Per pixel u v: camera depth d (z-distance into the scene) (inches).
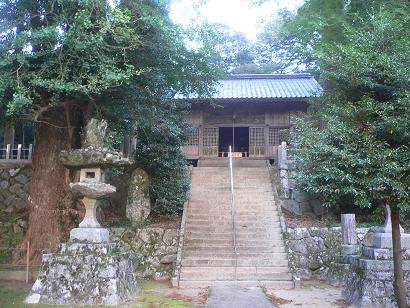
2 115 356.5
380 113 198.4
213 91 448.8
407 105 191.2
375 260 265.7
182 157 506.3
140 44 343.3
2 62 292.4
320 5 486.0
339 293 323.6
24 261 374.6
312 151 208.5
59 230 366.9
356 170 197.2
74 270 272.1
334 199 207.2
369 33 231.1
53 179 373.7
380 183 188.1
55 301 264.4
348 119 212.7
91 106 374.9
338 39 453.1
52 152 377.1
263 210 474.0
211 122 756.0
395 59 204.2
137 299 288.0
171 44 343.6
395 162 186.5
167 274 394.9
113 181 515.5
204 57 382.3
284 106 735.1
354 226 381.4
